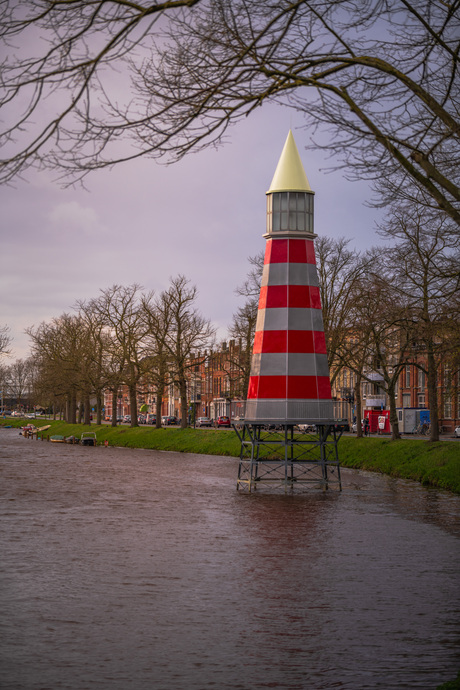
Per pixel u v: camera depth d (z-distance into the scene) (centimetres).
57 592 1912
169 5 889
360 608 1783
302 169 4316
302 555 2420
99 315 10194
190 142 993
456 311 3647
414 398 9638
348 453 5969
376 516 3300
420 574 2147
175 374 9394
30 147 878
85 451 8712
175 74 970
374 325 4991
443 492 4175
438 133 1205
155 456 7656
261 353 4219
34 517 3266
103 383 10481
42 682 1294
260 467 5841
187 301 9194
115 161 923
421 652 1462
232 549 2522
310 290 4241
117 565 2245
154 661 1404
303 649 1478
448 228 2877
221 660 1413
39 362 13325
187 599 1855
